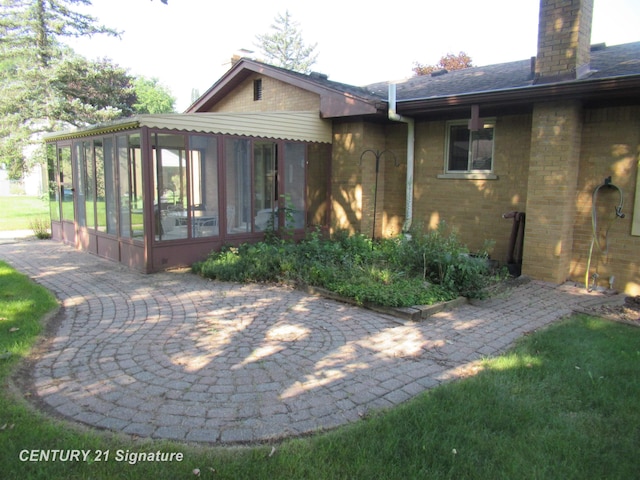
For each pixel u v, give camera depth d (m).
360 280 6.36
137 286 6.85
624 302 6.44
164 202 7.78
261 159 9.16
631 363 4.15
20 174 22.16
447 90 9.40
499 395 3.47
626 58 8.16
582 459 2.75
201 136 8.14
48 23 20.17
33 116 20.39
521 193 8.34
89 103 21.95
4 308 5.45
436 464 2.64
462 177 9.05
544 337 4.86
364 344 4.61
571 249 7.70
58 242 11.12
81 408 3.24
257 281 7.16
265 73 11.46
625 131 7.01
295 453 2.72
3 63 20.08
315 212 10.33
